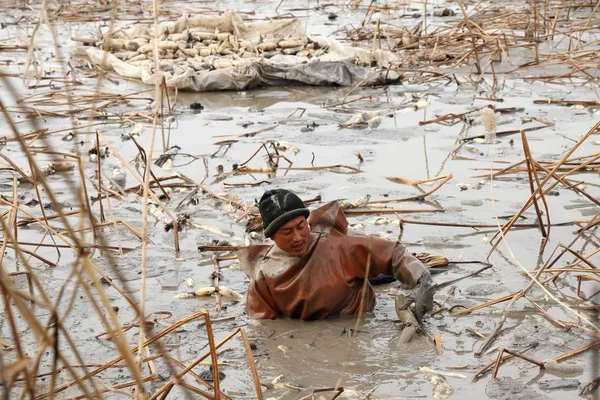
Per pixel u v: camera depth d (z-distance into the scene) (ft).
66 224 16.55
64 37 95.55
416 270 30.04
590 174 45.19
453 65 74.95
